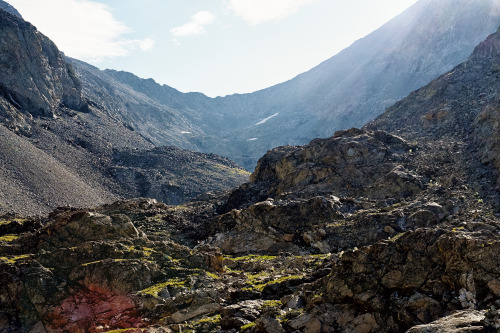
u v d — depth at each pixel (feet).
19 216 194.39
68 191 477.77
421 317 53.36
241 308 68.80
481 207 127.65
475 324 41.75
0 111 598.34
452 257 56.24
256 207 157.07
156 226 182.91
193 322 69.67
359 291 60.03
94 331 70.85
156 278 84.53
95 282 79.77
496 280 51.08
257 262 108.78
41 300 75.82
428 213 128.77
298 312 61.93
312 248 133.18
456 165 170.40
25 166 475.31
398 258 60.95
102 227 98.84
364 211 142.82
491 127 179.42
